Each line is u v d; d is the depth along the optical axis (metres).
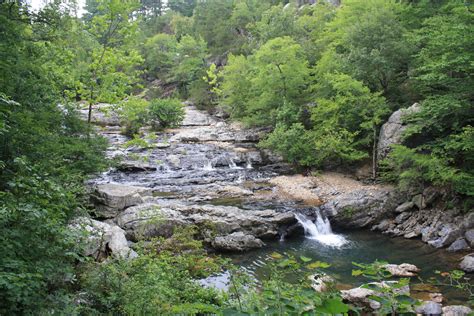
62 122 12.95
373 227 16.41
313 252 13.74
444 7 20.23
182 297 8.01
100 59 16.67
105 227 11.29
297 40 33.69
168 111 34.81
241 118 33.44
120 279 7.26
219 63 52.69
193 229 12.99
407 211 16.75
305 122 26.56
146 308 6.53
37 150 8.09
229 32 53.91
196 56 52.47
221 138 31.34
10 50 8.90
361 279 11.12
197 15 61.91
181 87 53.50
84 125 13.59
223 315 3.04
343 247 14.30
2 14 9.36
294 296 3.20
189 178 22.69
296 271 4.13
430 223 15.27
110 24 16.75
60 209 6.43
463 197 15.38
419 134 18.56
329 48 27.41
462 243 13.42
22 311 5.04
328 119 22.64
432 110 16.06
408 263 12.39
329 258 13.10
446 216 15.05
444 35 15.55
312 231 15.99
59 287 6.35
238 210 15.82
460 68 15.45
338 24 26.86
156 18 74.31
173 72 53.31
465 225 14.12
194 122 37.94
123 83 17.50
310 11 45.47
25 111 8.52
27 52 10.33
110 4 16.11
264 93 28.33
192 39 52.47
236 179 22.78
